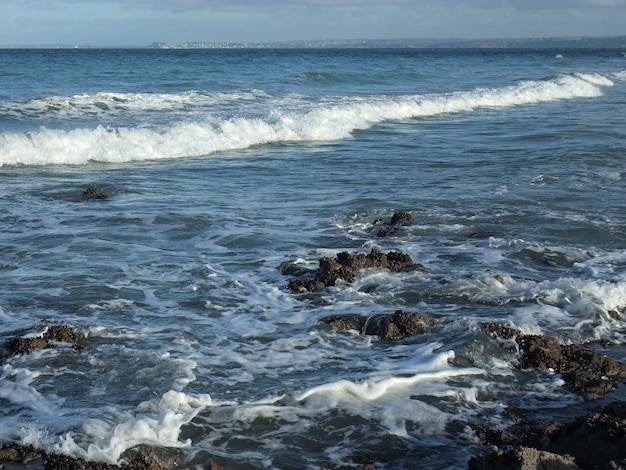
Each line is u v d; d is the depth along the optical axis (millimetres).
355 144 20547
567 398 6379
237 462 5301
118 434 5520
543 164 16828
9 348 7035
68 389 6270
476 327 7512
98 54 107500
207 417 5832
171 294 8617
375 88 40844
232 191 14188
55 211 12414
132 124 22078
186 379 6441
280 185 14773
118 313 8016
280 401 6098
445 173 15969
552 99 36406
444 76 54781
